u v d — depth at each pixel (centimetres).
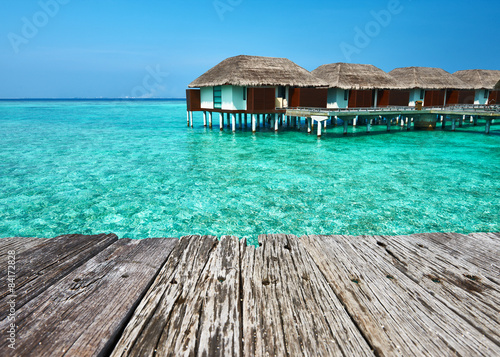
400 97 2778
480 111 2242
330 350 150
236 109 2319
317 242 279
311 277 218
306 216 805
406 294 198
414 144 1877
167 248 261
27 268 223
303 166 1326
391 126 2844
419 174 1187
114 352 146
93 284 203
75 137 2266
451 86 3083
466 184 1060
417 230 725
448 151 1650
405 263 238
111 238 281
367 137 2172
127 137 2269
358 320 173
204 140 2102
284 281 213
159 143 1984
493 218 788
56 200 938
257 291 200
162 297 192
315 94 2372
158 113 5338
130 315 175
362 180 1109
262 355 146
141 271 221
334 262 240
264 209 854
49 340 151
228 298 191
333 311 180
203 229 743
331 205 877
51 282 205
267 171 1245
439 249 263
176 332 161
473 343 156
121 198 952
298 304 187
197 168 1308
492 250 260
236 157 1526
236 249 261
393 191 989
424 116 2538
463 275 221
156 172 1246
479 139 2075
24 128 2867
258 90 2202
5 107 7588
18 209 870
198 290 200
